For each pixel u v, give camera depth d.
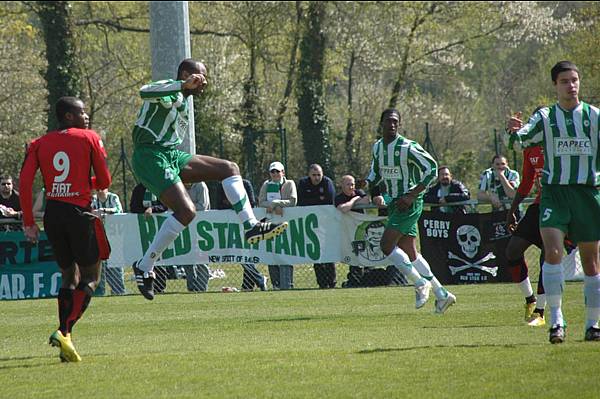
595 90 94.94
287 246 44.72
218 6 103.75
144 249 44.59
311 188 45.53
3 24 97.62
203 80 21.80
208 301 39.53
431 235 43.84
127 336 27.94
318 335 26.16
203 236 44.78
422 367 18.34
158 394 16.70
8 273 44.97
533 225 27.59
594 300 21.72
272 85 112.50
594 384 16.47
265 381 17.48
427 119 128.38
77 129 21.47
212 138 83.56
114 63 112.69
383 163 31.14
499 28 102.56
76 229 21.14
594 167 21.08
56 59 86.56
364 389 16.59
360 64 108.62
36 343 26.78
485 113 155.50
